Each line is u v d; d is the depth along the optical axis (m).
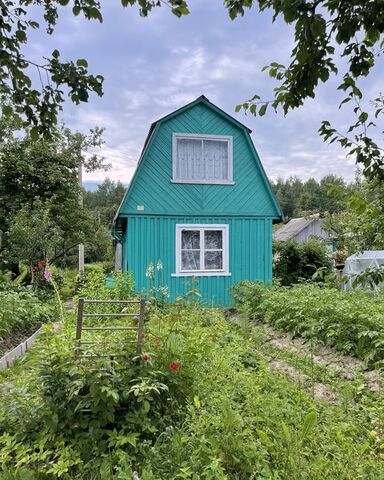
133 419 3.06
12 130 13.17
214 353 4.55
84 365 3.06
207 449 2.61
